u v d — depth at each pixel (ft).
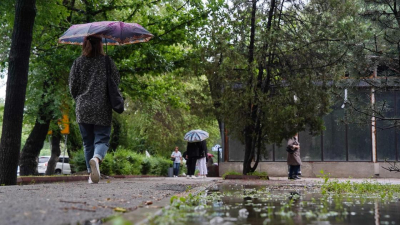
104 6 61.82
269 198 20.80
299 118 52.37
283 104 54.08
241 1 53.57
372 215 13.57
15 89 35.24
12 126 35.06
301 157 84.33
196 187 28.81
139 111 116.16
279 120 52.49
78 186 25.03
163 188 25.35
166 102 79.20
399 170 37.60
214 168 103.24
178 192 22.89
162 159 116.16
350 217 12.98
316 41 51.47
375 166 81.10
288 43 53.11
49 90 64.75
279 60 54.65
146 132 128.88
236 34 54.80
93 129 26.76
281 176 82.89
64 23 60.90
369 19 33.91
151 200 16.98
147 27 64.18
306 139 84.02
